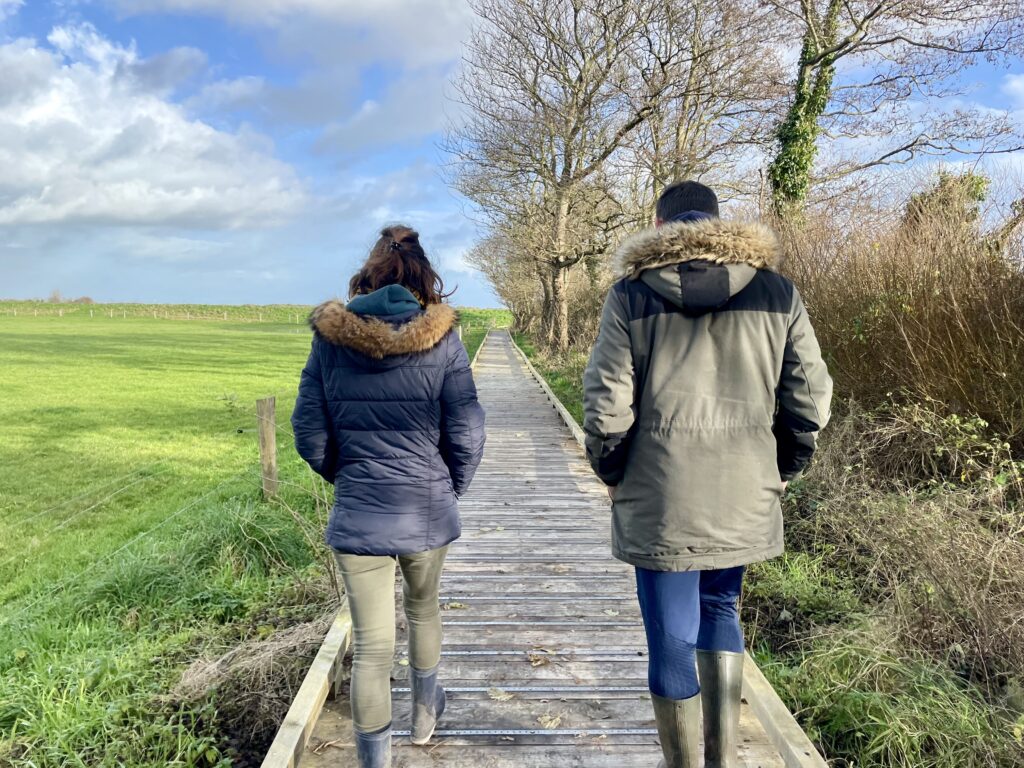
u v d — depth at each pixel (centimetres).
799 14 1312
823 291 689
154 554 556
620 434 189
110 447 1173
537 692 309
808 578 451
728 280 184
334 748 268
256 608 489
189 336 4372
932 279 576
